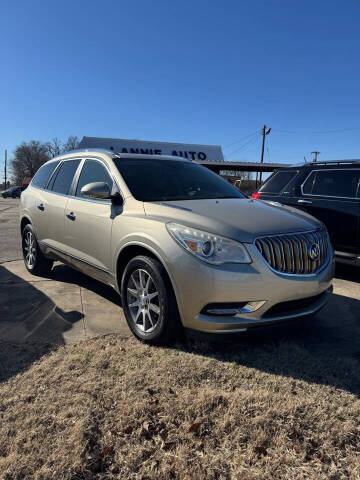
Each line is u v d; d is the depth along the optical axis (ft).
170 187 13.23
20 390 8.50
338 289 16.96
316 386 8.95
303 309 10.44
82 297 14.83
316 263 10.49
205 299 9.32
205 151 106.83
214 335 9.55
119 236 11.62
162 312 10.12
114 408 8.00
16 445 6.88
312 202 19.66
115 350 10.38
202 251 9.40
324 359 10.25
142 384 8.83
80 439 7.02
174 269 9.69
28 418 7.57
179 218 10.28
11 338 11.03
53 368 9.43
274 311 9.90
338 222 18.56
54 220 15.64
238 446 7.05
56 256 16.05
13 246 26.50
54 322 12.29
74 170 15.65
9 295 14.92
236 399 8.31
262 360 10.07
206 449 6.96
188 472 6.44
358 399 8.54
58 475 6.28
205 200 12.29
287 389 8.78
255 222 10.15
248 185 119.75
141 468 6.53
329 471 6.56
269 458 6.79
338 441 7.23
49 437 7.10
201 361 9.87
